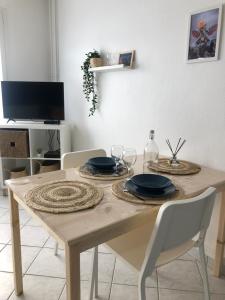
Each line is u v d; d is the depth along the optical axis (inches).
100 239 39.5
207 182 58.4
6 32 124.2
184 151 78.5
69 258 36.3
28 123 122.2
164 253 48.5
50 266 71.5
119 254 48.5
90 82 110.0
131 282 66.2
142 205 45.1
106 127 108.3
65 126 120.6
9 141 116.2
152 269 41.9
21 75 131.8
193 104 74.2
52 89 119.8
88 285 64.6
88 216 41.2
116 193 49.1
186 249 49.9
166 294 62.6
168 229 40.1
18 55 129.1
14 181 55.9
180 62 75.7
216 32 65.6
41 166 119.1
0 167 119.0
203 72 70.4
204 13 67.7
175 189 51.6
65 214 41.6
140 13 85.7
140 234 54.8
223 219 65.4
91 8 106.3
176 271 70.5
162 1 78.1
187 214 41.2
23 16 126.8
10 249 78.4
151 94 86.2
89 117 117.6
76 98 124.5
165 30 78.6
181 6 73.3
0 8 120.6
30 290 63.1
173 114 80.2
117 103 100.7
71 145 132.8
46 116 122.7
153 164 70.7
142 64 87.6
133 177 53.2
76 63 120.6
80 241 36.1
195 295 62.4
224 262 71.8
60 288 63.8
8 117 123.7
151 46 83.6
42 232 88.2
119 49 95.9
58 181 55.5
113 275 68.6
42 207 43.2
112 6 96.1
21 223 93.7
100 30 103.4
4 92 120.7
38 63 134.7
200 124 73.2
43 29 132.7
